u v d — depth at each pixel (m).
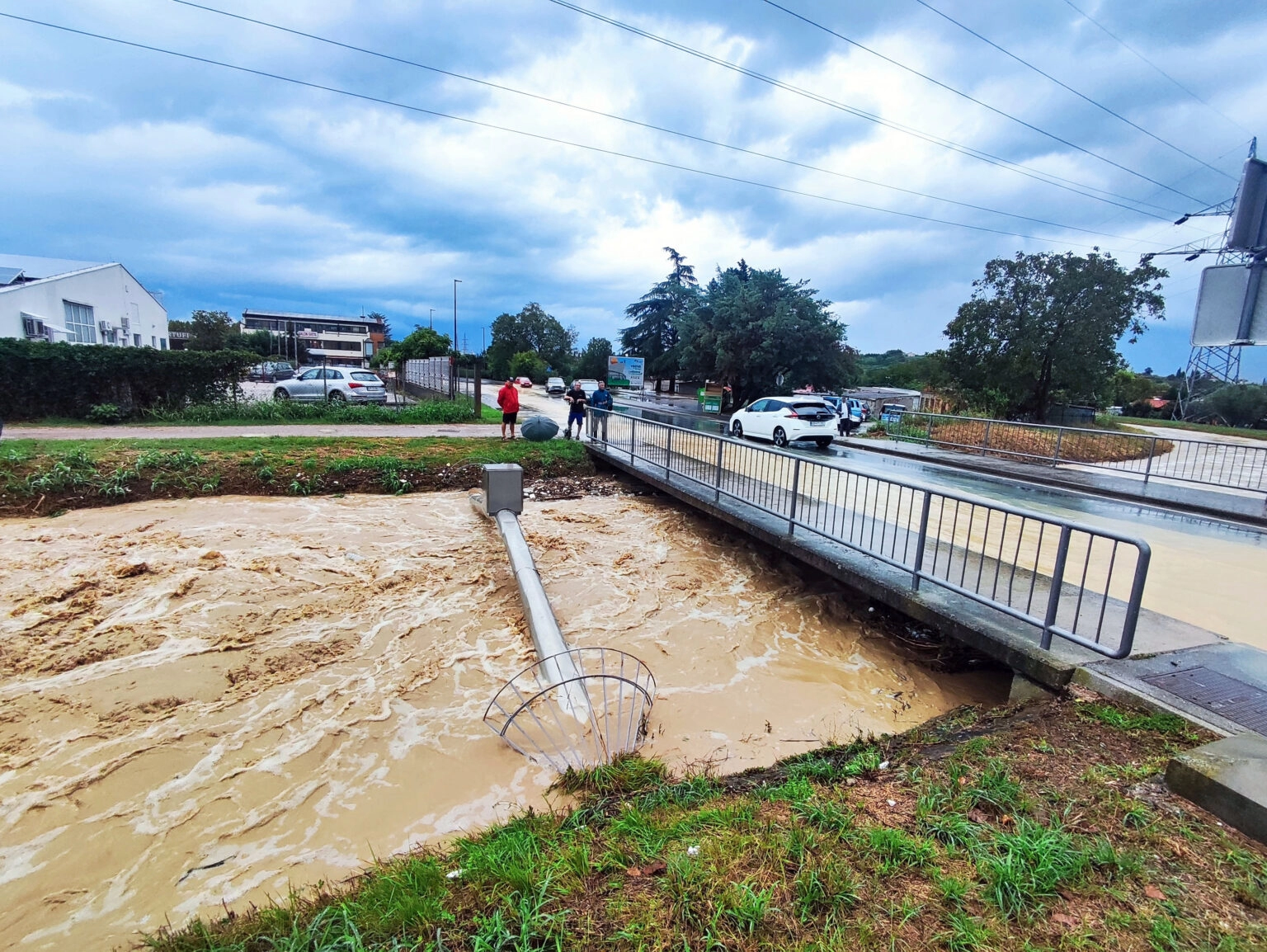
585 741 4.21
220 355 19.12
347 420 19.22
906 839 2.43
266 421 18.42
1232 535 8.82
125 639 5.55
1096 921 2.04
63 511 9.18
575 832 2.72
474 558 8.06
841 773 3.16
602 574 7.75
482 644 5.79
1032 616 4.61
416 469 11.94
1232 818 2.53
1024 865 2.26
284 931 2.19
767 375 31.97
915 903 2.11
